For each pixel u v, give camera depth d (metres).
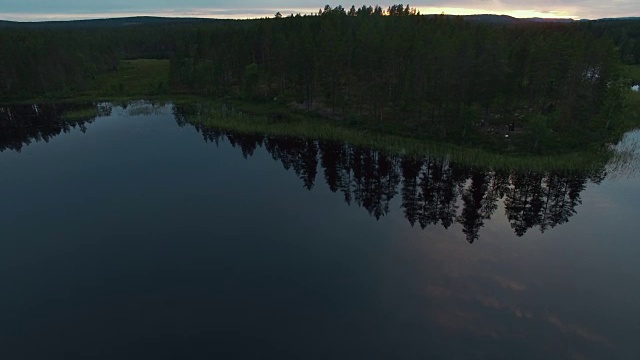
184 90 106.31
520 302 25.86
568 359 21.67
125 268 30.09
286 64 83.62
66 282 28.53
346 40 81.00
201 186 46.34
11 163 54.84
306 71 76.69
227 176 49.62
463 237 34.19
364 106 74.56
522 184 45.59
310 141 62.62
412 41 65.88
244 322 24.47
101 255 31.89
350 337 23.25
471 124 57.56
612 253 31.14
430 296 26.55
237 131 68.25
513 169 48.25
